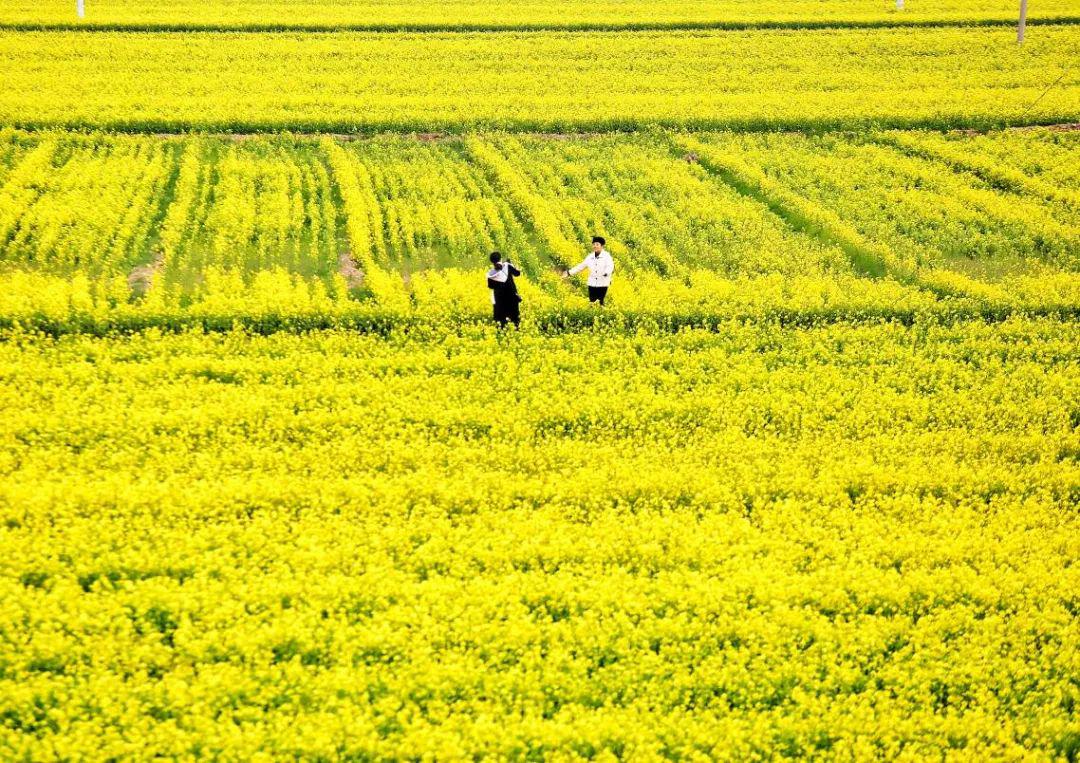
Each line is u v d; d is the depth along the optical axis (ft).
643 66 165.78
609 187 122.31
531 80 154.81
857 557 58.49
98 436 66.64
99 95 138.21
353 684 47.21
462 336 84.99
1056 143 139.74
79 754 42.37
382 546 56.80
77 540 55.16
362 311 86.12
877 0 208.33
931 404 77.41
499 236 104.94
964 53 175.63
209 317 83.82
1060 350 86.69
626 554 58.29
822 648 52.37
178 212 104.37
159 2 192.85
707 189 120.98
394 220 106.01
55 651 47.91
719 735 46.62
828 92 153.07
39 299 82.58
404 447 66.90
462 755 44.06
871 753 45.88
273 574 53.67
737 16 192.85
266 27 177.47
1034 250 108.99
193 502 59.16
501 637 51.34
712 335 86.48
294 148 128.36
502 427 70.59
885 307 93.15
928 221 114.62
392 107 140.26
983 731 47.83
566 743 45.80
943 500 66.23
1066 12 197.57
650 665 50.39
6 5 182.09
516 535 58.90
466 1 204.54
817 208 114.93
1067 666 52.11
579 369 80.79
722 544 59.11
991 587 56.95
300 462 64.34
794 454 69.36
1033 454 71.67
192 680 47.47
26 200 104.99
